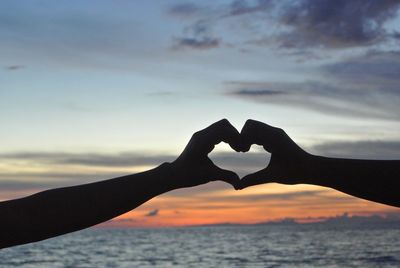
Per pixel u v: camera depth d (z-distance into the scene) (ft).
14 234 4.22
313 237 416.26
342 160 4.92
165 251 238.48
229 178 4.92
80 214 4.42
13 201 4.47
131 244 338.13
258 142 5.00
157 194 4.76
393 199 4.65
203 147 4.94
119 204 4.54
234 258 180.14
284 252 206.28
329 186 4.84
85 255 209.36
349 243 289.74
